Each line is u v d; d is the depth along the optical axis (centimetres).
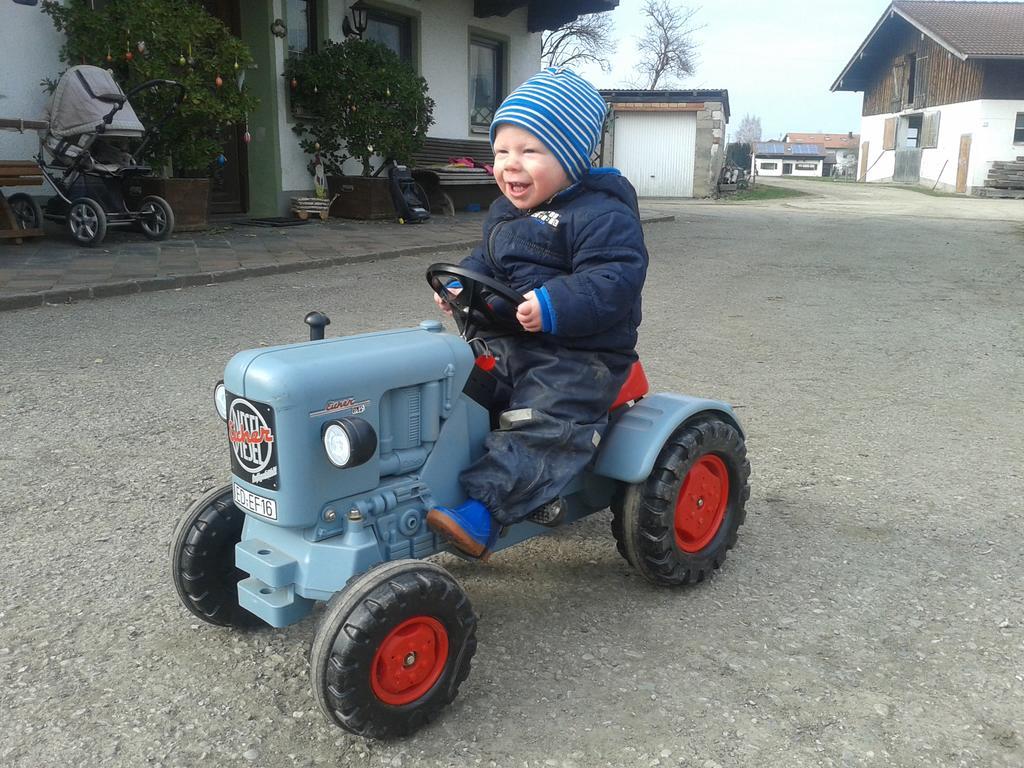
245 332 600
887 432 449
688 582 290
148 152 975
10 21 898
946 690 240
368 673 204
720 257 1088
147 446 402
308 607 229
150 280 728
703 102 2592
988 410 488
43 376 496
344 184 1251
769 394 509
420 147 1282
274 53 1166
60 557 304
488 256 270
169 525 329
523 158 251
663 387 515
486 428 255
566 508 271
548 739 219
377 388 223
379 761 211
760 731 222
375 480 227
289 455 211
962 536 334
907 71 3722
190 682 241
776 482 384
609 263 245
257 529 234
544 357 254
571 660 252
